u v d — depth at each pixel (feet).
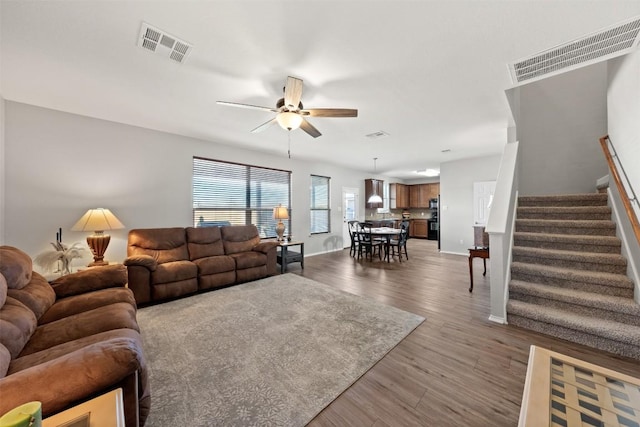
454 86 8.34
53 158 10.36
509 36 5.89
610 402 3.29
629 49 6.37
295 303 10.11
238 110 10.30
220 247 13.73
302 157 19.66
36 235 10.03
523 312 7.84
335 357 6.39
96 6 4.98
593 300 7.21
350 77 7.71
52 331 4.97
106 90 8.61
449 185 21.97
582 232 9.43
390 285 12.58
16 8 4.97
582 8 5.02
